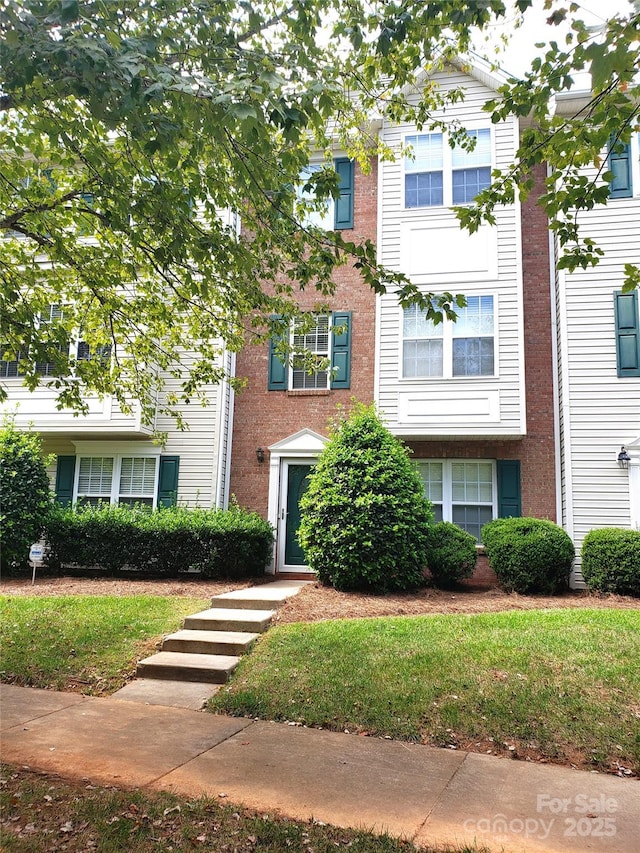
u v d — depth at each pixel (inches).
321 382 517.3
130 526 449.4
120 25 180.7
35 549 422.6
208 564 441.1
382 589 385.4
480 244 479.2
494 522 440.5
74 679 256.1
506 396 457.7
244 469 518.3
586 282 460.1
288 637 283.7
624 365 445.4
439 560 409.1
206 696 239.0
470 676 232.5
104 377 331.9
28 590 395.2
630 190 461.1
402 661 247.6
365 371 507.2
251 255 248.7
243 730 204.5
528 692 218.5
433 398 469.1
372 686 228.8
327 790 159.2
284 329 297.9
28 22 151.6
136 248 297.6
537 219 501.7
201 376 347.9
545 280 493.0
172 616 326.6
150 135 170.7
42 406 519.8
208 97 163.2
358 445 414.0
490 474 478.9
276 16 211.9
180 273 282.5
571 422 447.5
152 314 338.0
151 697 238.2
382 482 394.3
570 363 453.7
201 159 233.5
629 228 458.3
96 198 278.4
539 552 396.8
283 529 502.9
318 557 393.1
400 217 495.8
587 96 467.8
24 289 394.0
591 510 436.5
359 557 380.8
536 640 265.0
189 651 281.0
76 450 536.1
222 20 183.8
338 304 517.3
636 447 434.6
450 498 480.4
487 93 491.2
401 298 209.8
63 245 274.1
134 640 292.0
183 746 188.5
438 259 484.4
